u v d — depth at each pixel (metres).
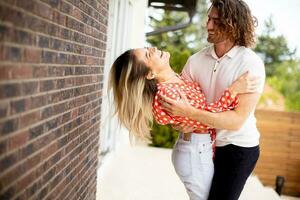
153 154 6.61
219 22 2.02
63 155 2.18
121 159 5.96
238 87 1.92
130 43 6.88
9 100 1.39
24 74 1.51
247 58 2.02
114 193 4.30
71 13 2.13
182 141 2.20
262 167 6.02
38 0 1.60
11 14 1.36
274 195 4.80
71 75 2.23
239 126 1.97
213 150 2.24
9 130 1.41
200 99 2.10
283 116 5.92
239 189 2.22
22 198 1.59
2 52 1.31
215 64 2.13
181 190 4.60
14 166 1.49
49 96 1.84
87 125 2.81
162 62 2.10
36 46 1.62
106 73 4.83
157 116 2.07
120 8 5.59
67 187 2.33
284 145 5.95
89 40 2.66
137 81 2.08
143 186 4.65
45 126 1.82
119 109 2.16
